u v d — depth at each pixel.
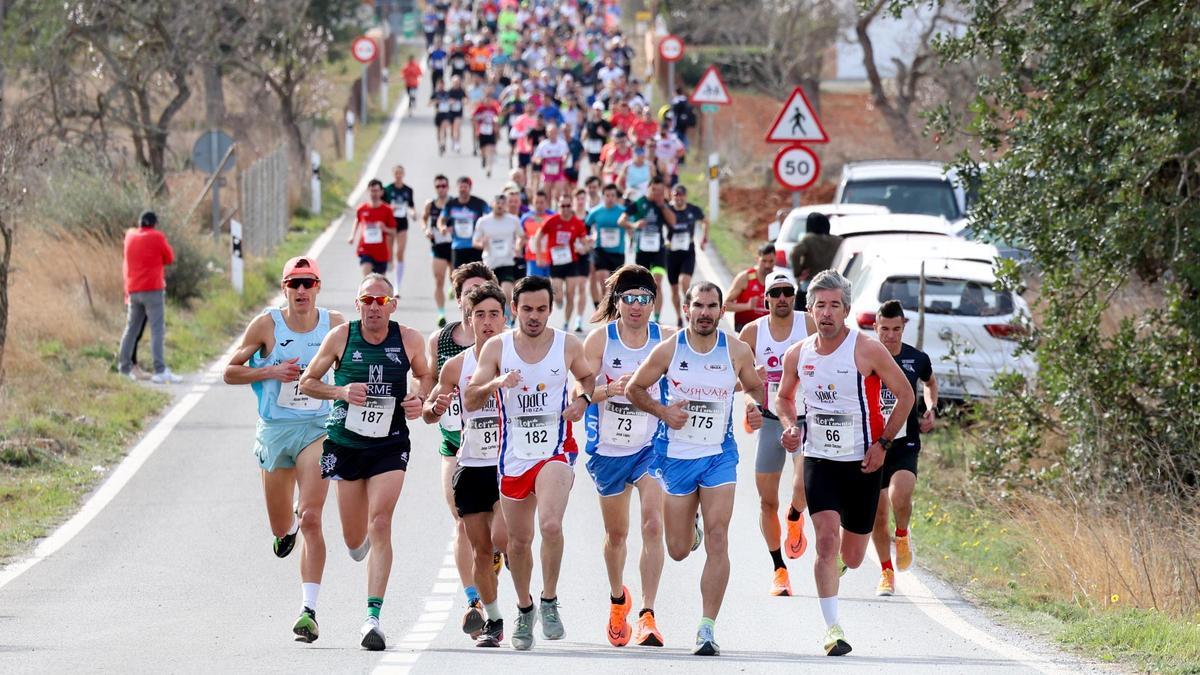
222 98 123.56
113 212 79.12
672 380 30.00
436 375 33.16
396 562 39.41
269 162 99.38
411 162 140.00
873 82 124.19
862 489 30.03
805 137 65.62
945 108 48.34
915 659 29.05
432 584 37.22
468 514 30.31
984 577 39.00
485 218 69.81
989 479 49.09
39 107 93.56
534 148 117.38
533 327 29.20
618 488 31.22
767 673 27.08
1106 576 36.72
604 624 33.47
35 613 33.75
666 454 30.28
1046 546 39.84
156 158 98.19
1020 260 51.97
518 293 29.17
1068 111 43.97
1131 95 42.72
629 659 28.83
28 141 69.25
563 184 106.25
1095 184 44.34
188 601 35.28
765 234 99.38
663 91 185.25
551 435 29.62
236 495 46.81
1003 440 49.44
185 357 67.62
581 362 29.84
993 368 51.38
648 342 31.11
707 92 102.81
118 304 73.56
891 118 123.00
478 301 30.25
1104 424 46.44
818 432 30.00
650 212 71.69
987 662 28.83
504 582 37.66
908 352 37.06
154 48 100.50
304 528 30.55
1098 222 44.69
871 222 65.12
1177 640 30.22
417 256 96.38
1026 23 46.00
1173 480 45.03
